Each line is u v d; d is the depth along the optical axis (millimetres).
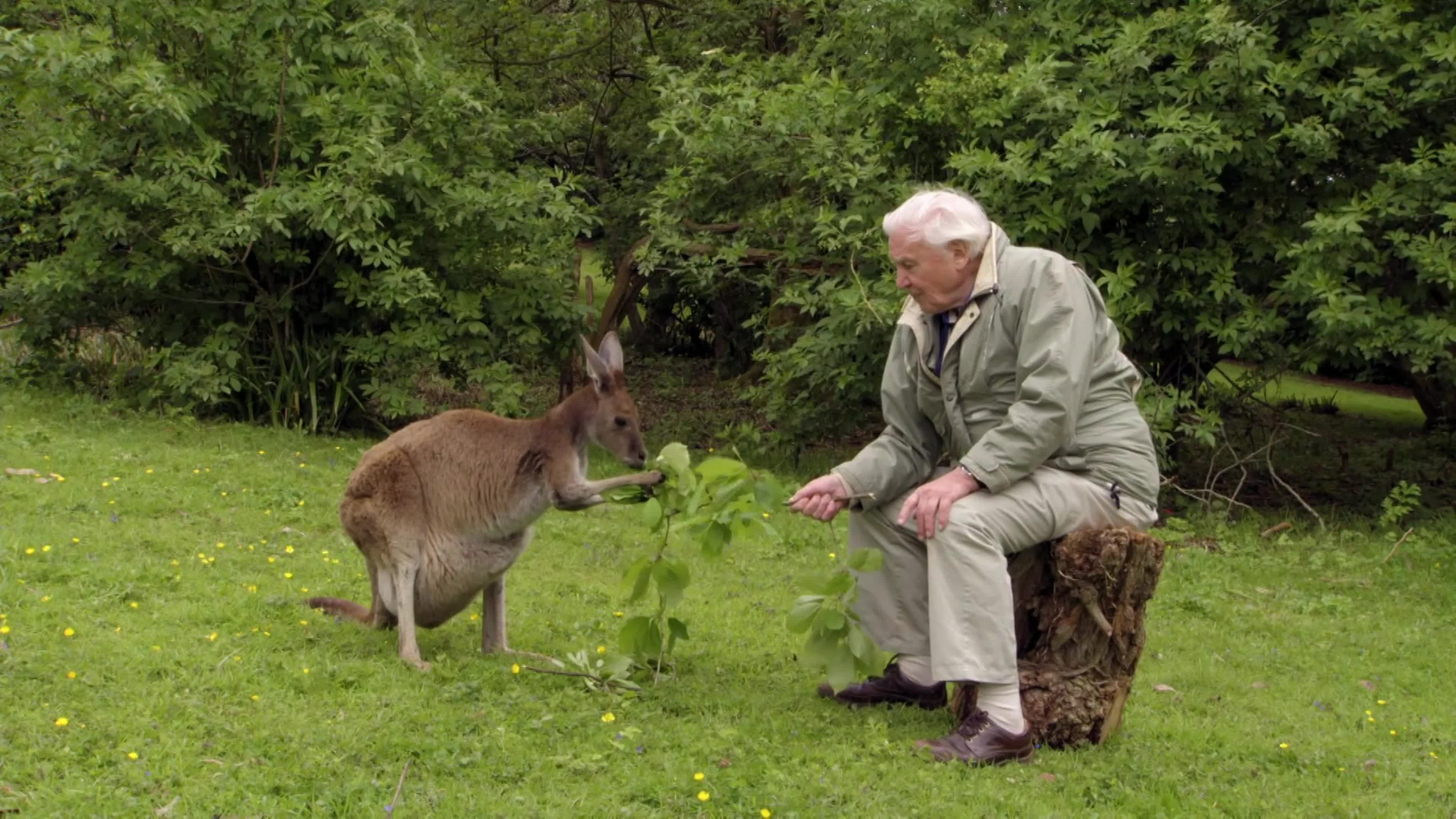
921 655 4957
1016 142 9781
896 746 4453
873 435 12984
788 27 14039
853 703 5047
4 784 3535
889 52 10445
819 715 4824
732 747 4293
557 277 11617
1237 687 5934
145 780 3639
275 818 3527
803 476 10695
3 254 12547
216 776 3719
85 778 3631
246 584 5996
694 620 6285
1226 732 5066
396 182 10594
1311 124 9188
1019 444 4355
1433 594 8086
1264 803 4258
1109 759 4570
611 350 5496
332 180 10312
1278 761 4801
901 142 10297
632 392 15289
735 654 5707
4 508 6805
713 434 12664
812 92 10422
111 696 4223
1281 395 14602
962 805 3975
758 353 11156
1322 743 5066
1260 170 9609
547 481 5059
